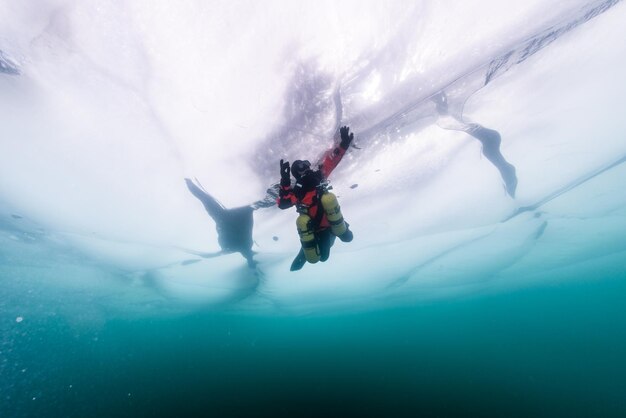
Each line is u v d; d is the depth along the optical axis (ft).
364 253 42.39
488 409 43.78
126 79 15.51
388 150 22.17
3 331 56.44
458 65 16.03
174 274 44.52
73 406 58.08
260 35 13.89
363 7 13.41
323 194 8.89
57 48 13.93
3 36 13.23
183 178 22.29
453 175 28.02
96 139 19.13
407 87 16.61
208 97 16.12
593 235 51.67
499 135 22.22
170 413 51.88
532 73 18.22
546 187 31.35
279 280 49.06
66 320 63.46
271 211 27.68
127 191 24.40
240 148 18.88
